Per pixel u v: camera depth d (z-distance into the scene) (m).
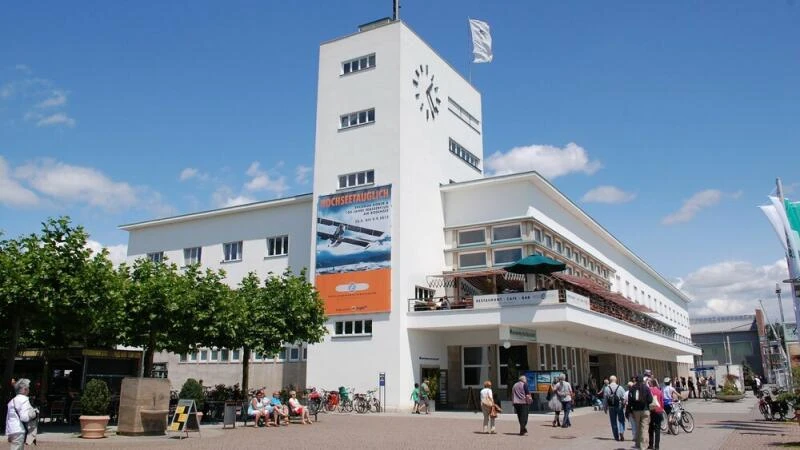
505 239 39.56
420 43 42.06
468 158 47.06
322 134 41.47
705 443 19.84
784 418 28.39
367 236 38.12
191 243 49.12
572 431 23.53
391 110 39.16
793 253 24.67
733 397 50.56
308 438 20.72
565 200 44.41
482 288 39.34
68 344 26.23
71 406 23.53
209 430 23.28
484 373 38.09
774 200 25.38
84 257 20.86
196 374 45.34
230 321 26.33
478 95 49.66
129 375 26.75
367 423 27.28
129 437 20.12
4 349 26.34
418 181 39.53
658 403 17.73
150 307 24.55
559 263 32.94
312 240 40.25
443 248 41.12
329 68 42.28
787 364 67.75
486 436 21.56
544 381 33.66
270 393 41.81
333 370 37.66
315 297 31.67
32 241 20.38
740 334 126.62
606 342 48.12
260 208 46.00
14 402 12.46
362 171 39.41
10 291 19.09
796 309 24.03
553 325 35.28
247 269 45.69
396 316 36.25
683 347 66.81
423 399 34.38
